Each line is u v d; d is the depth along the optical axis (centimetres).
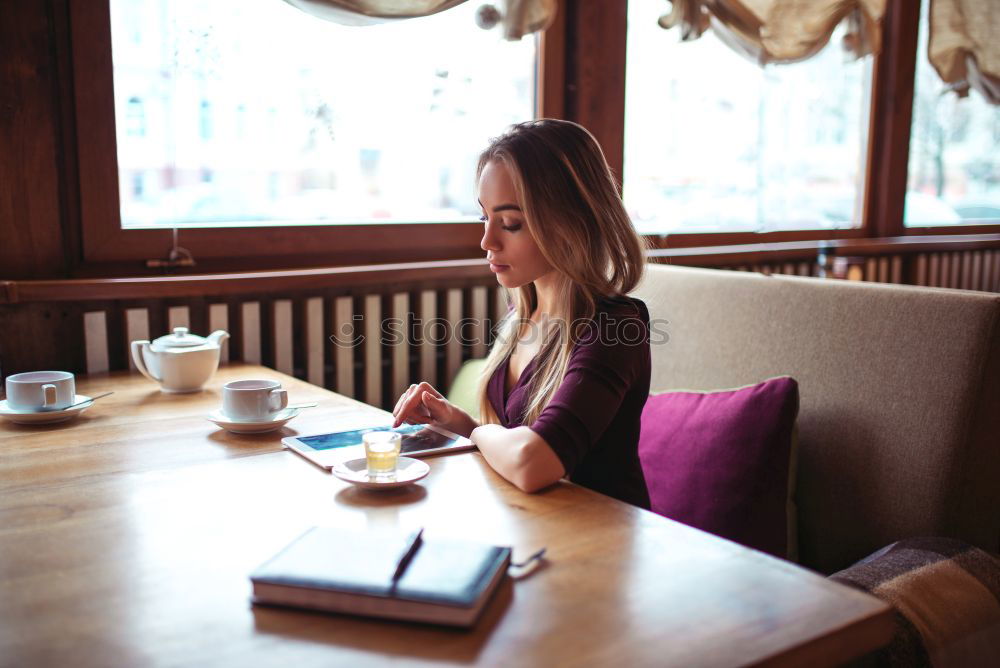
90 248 185
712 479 167
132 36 186
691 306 201
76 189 183
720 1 268
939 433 149
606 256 134
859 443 161
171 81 193
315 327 209
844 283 171
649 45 275
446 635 71
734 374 189
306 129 213
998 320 145
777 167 326
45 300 173
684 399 183
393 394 226
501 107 246
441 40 230
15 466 118
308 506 103
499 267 136
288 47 207
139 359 169
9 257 176
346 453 125
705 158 299
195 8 193
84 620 74
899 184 370
